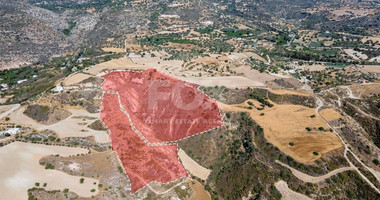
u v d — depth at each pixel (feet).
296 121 558.15
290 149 502.38
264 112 579.48
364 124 570.87
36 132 583.17
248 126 554.05
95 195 468.34
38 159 523.70
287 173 470.80
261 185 468.34
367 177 465.06
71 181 488.44
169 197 477.36
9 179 484.74
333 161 482.69
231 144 543.39
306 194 450.30
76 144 556.10
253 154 506.89
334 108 594.24
